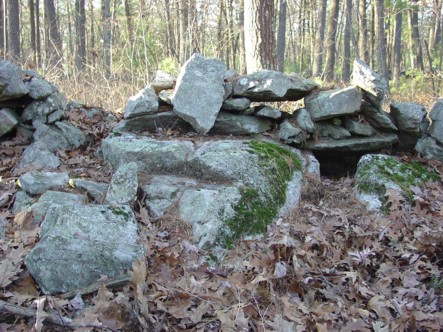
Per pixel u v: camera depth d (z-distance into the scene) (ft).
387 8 59.72
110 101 23.04
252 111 16.15
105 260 9.38
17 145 15.65
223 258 11.07
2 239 10.61
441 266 11.77
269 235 12.06
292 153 15.28
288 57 89.30
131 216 11.27
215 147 14.37
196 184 13.19
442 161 15.89
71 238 9.61
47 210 10.80
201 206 12.02
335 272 10.98
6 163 14.65
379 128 16.39
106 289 8.76
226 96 15.98
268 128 16.31
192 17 42.65
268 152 14.46
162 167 13.94
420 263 11.39
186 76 15.51
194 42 41.01
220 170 13.30
